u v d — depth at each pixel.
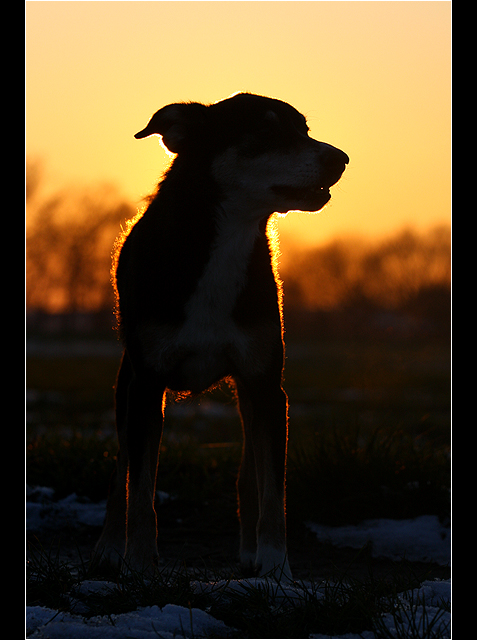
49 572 4.03
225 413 15.94
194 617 3.45
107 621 3.41
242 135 4.69
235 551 5.37
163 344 4.45
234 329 4.51
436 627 3.33
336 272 67.50
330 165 4.65
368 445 6.61
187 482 6.73
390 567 4.95
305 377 28.59
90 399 18.16
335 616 3.44
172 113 4.82
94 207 57.47
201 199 4.59
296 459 6.46
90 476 6.68
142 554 4.12
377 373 28.28
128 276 4.69
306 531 5.76
